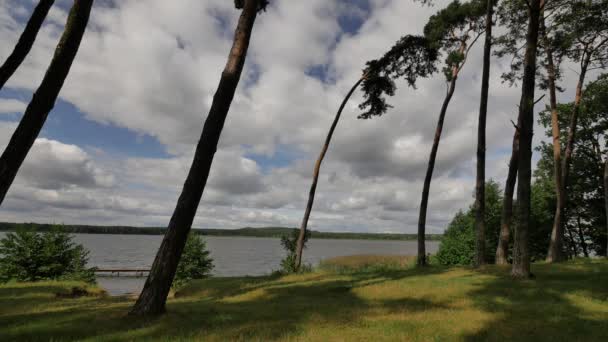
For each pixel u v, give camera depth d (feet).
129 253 362.53
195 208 30.40
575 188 103.81
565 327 22.99
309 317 26.81
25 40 22.26
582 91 86.38
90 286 56.29
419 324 23.84
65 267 79.97
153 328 23.52
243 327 23.53
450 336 20.97
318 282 50.42
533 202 113.29
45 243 77.97
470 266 62.69
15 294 44.96
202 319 26.32
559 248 77.00
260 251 431.84
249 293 42.75
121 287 127.13
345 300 35.40
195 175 30.27
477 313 27.20
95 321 25.64
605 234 100.22
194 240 104.37
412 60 74.02
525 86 45.73
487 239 119.24
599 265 56.95
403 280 47.93
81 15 23.30
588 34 72.79
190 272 100.32
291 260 69.21
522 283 40.47
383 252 372.99
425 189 70.08
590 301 31.22
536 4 46.21
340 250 440.04
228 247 541.34
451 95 70.90
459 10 71.00
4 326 24.38
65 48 22.53
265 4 44.80
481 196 60.34
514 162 63.93
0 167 20.02
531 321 24.57
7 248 74.59
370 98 78.28
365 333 21.76
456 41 75.92
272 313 28.71
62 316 27.68
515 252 45.55
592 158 103.35
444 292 37.35
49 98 21.90
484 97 61.77
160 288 28.53
